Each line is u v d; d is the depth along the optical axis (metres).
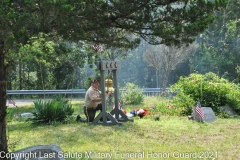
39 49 15.38
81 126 10.05
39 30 4.75
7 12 4.42
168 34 5.26
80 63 23.19
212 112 11.55
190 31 5.22
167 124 10.13
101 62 10.30
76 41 5.55
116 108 11.09
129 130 9.16
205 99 13.37
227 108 13.26
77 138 8.16
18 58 15.60
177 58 23.72
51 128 9.95
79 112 14.80
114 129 9.34
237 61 32.66
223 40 33.53
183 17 5.57
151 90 25.64
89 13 5.34
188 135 8.39
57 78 33.38
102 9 5.51
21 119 12.62
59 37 5.73
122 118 11.08
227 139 7.86
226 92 13.48
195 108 11.22
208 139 7.91
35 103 11.59
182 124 10.16
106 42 6.39
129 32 6.07
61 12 4.62
